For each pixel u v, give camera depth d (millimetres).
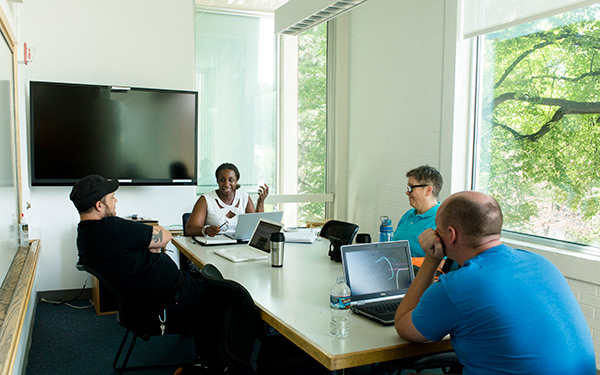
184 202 4980
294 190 5797
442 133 4254
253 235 3213
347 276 2133
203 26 5219
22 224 3592
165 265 2758
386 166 5121
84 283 4668
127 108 4535
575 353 1485
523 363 1441
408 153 4766
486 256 1583
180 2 4852
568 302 1553
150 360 3297
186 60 4895
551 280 1566
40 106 4250
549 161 3494
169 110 4680
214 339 2982
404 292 2275
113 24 4641
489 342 1474
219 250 3158
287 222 5812
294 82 5691
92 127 4434
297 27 4039
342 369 1729
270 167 5648
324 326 1848
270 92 5570
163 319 2777
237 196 4059
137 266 2633
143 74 4766
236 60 5379
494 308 1467
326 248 3391
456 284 1522
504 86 3852
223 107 5359
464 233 1624
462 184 4223
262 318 2047
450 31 4137
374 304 2088
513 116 3773
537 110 3572
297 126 5750
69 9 4492
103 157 4492
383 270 2248
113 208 2689
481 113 4086
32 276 2773
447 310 1528
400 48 4832
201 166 5312
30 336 3428
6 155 2824
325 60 5855
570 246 3361
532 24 3584
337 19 5730
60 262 4582
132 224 2658
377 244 2266
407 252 2342
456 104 4133
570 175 3346
